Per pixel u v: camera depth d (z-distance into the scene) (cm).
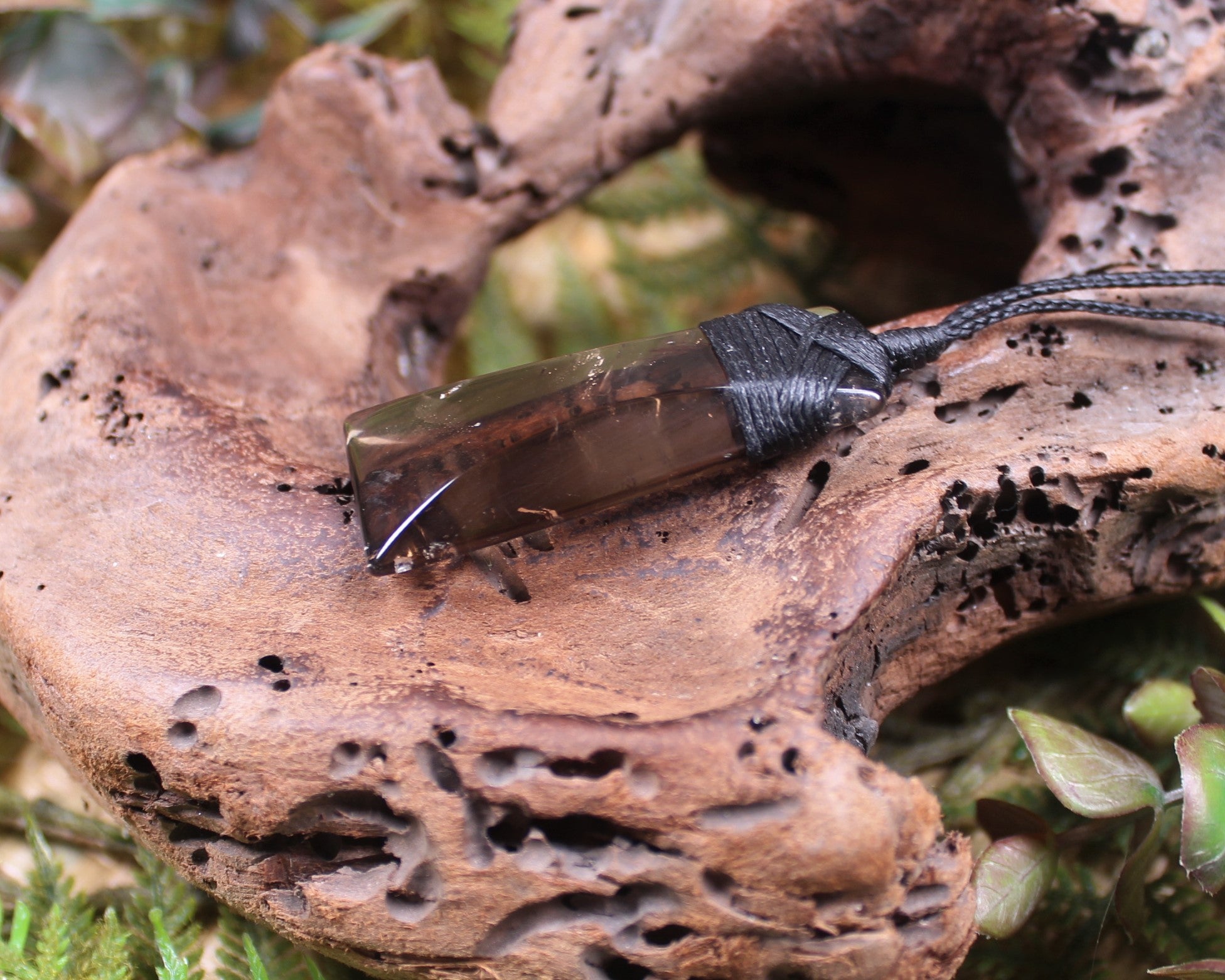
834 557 23
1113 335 25
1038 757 24
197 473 25
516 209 29
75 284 27
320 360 27
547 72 28
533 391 24
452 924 22
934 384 25
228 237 28
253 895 23
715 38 28
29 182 37
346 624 23
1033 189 27
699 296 34
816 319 24
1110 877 26
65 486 25
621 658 23
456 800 22
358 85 28
